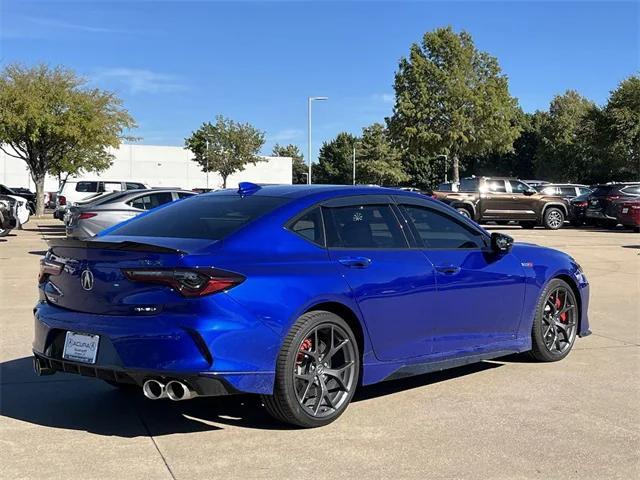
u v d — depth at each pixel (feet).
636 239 66.49
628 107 150.71
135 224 16.57
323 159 342.85
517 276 19.11
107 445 13.69
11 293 32.60
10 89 99.50
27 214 71.51
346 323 15.15
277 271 14.08
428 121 138.51
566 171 229.04
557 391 17.69
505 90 139.54
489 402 16.74
